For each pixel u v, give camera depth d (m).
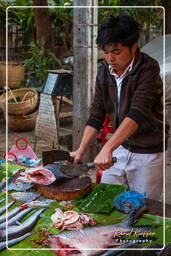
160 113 1.89
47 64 6.97
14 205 1.61
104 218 1.49
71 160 1.84
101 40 1.62
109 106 1.94
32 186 1.76
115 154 2.05
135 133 1.89
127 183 2.08
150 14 8.58
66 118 5.86
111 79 1.85
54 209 1.56
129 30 1.58
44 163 1.82
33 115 5.52
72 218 1.45
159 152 1.95
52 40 8.21
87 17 3.51
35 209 1.56
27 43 8.89
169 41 6.83
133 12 8.33
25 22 8.79
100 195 1.65
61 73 4.32
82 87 3.71
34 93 5.72
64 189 1.65
